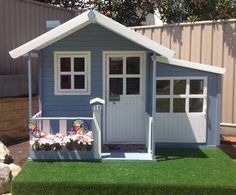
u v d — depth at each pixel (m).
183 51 10.77
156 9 13.96
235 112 10.02
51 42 7.93
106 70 8.32
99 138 7.43
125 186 6.12
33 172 6.69
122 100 8.41
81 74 8.32
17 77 10.30
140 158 7.53
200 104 8.66
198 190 6.10
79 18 7.26
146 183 6.17
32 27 11.38
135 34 7.23
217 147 8.69
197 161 7.54
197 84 8.59
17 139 9.99
